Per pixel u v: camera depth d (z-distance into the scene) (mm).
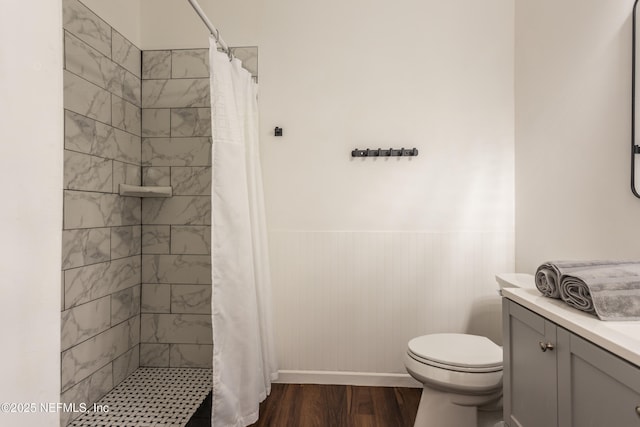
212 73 1696
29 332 548
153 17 2342
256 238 2070
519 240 2164
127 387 2125
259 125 2297
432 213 2242
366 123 2264
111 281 2082
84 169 1863
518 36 2174
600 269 1052
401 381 2248
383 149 2254
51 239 584
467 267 2230
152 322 2373
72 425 1758
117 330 2143
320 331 2285
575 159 1656
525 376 1164
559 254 1778
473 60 2232
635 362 691
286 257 2291
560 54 1760
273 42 2291
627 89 1360
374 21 2264
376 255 2260
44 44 577
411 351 1666
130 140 2254
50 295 583
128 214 2240
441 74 2242
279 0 2291
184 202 2352
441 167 2242
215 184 1718
